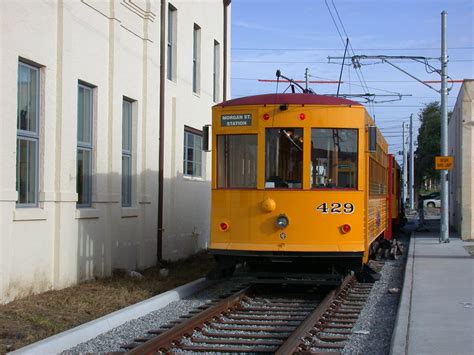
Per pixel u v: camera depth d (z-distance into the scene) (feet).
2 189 31.17
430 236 87.10
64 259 37.24
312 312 30.78
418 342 24.50
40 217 34.94
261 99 36.70
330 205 35.83
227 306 33.55
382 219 53.93
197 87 64.64
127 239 46.88
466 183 79.30
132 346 25.11
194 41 64.49
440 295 36.29
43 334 26.84
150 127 50.52
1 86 31.19
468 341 24.67
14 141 32.22
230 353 25.07
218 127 37.35
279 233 35.88
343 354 24.59
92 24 41.19
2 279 31.30
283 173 36.17
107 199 43.06
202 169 66.80
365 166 36.63
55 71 36.76
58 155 36.81
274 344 26.43
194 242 62.80
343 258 35.88
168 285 41.47
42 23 35.27
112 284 39.75
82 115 41.22
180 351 25.25
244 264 39.55
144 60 49.65
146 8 49.42
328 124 36.14
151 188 50.96
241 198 36.52
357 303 36.50
